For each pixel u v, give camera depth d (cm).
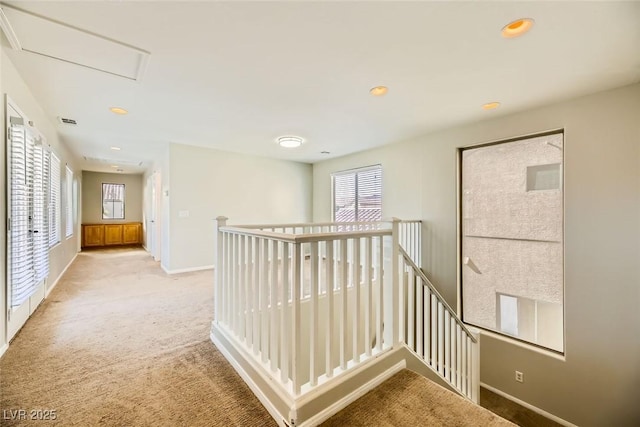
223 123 366
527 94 273
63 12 159
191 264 503
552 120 297
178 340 239
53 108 312
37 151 291
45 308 313
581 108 277
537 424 295
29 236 263
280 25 172
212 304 332
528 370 315
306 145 487
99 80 245
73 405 157
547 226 313
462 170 386
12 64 218
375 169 515
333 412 152
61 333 249
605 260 264
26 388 171
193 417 150
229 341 205
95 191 865
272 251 165
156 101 292
